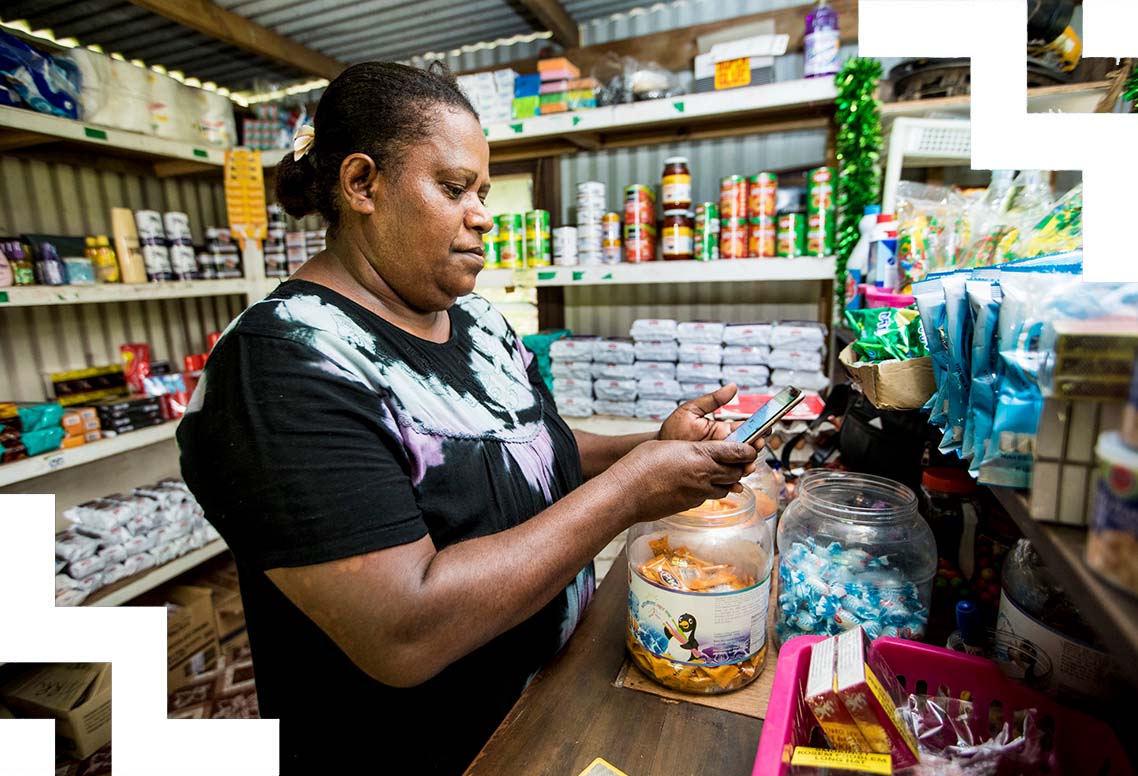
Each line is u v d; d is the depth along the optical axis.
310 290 0.83
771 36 1.93
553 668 0.92
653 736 0.78
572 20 2.56
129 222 2.28
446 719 0.90
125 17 2.28
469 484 0.87
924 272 1.21
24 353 2.38
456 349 0.99
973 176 2.16
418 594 0.68
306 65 2.69
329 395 0.73
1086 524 0.42
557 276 2.28
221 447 0.71
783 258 1.99
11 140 1.97
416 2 2.34
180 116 2.36
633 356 2.41
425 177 0.81
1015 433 0.50
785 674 0.70
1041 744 0.65
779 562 0.99
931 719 0.70
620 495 0.78
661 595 0.84
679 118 2.01
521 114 2.24
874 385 0.80
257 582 0.86
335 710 0.88
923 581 0.89
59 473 2.50
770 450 1.62
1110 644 0.32
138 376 2.50
